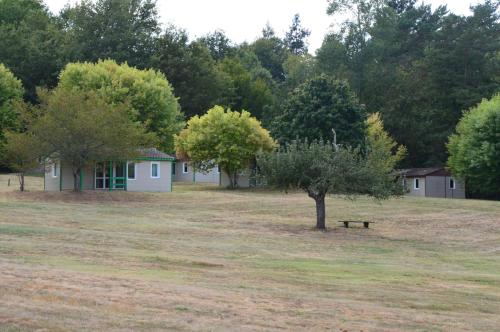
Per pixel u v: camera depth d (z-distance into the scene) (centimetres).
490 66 7262
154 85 6556
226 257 2131
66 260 1762
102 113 4069
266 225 3250
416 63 7706
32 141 4016
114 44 8088
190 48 8594
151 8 8700
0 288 1227
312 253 2430
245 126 5353
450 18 7531
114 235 2484
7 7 8750
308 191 3191
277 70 12006
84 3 8175
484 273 2122
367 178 3105
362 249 2652
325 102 5750
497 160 5884
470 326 1241
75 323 1005
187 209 3803
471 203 4497
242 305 1263
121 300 1206
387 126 7381
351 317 1236
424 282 1814
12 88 6569
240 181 5816
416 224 3562
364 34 8019
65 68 6956
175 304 1211
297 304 1329
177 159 6894
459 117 7288
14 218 2891
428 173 6556
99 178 4753
